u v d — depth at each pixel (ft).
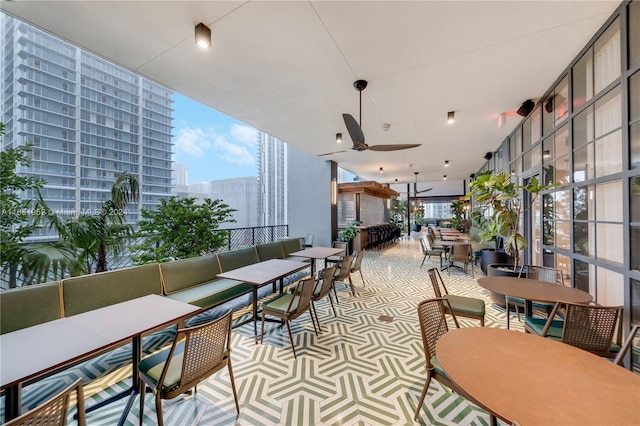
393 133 15.87
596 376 3.59
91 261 10.41
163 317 5.82
